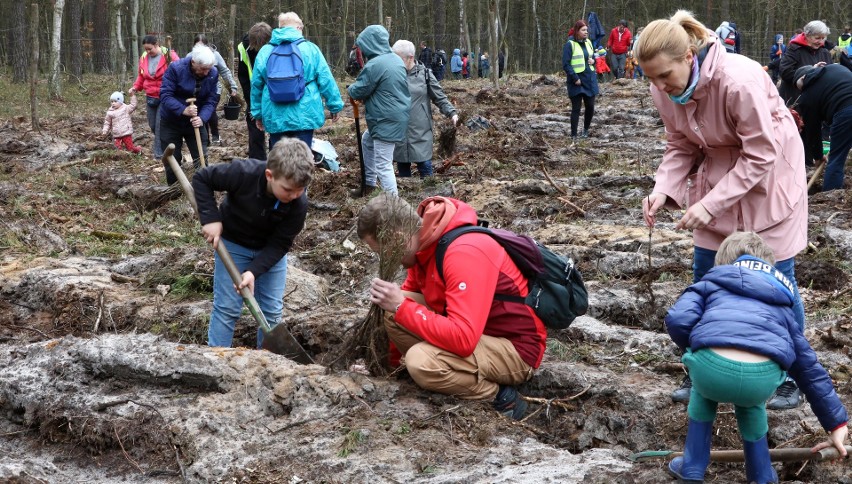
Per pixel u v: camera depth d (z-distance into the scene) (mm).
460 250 4133
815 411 3361
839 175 9234
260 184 4633
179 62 9703
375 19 42656
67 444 4363
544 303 4293
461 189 9750
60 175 11414
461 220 4258
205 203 4715
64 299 6285
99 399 4441
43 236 7988
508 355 4254
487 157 12172
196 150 10094
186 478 3875
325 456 3867
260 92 8844
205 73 9750
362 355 4652
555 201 8961
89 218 9055
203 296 6414
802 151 4043
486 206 8891
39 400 4539
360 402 4207
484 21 47438
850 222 7719
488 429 4055
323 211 9266
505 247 4277
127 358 4574
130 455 4148
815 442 3893
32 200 9562
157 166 12070
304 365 4527
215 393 4406
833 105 9078
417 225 4207
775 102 3951
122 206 9664
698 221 3914
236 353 4586
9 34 39906
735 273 3365
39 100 22516
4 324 6129
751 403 3252
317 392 4289
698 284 3453
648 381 4660
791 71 10703
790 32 40156
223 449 3996
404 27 44375
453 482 3562
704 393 3316
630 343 5293
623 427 4270
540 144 13523
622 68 26047
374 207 4227
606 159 12250
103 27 35219
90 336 5598
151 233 8414
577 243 7496
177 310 6039
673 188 4199
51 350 4863
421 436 3975
